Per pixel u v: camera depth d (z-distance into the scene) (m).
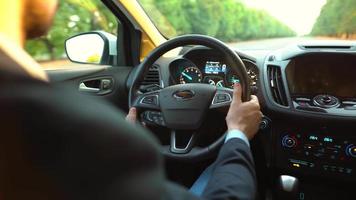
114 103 2.40
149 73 2.29
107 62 2.53
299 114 2.05
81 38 2.42
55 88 0.63
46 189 0.59
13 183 0.59
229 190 0.98
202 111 1.60
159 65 2.29
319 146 2.09
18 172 0.58
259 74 2.15
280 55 2.20
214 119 1.63
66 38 2.34
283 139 2.14
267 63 2.16
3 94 0.58
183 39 1.67
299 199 2.29
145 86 1.91
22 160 0.58
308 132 2.10
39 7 0.66
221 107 1.61
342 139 2.05
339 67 2.13
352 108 2.04
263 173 2.28
